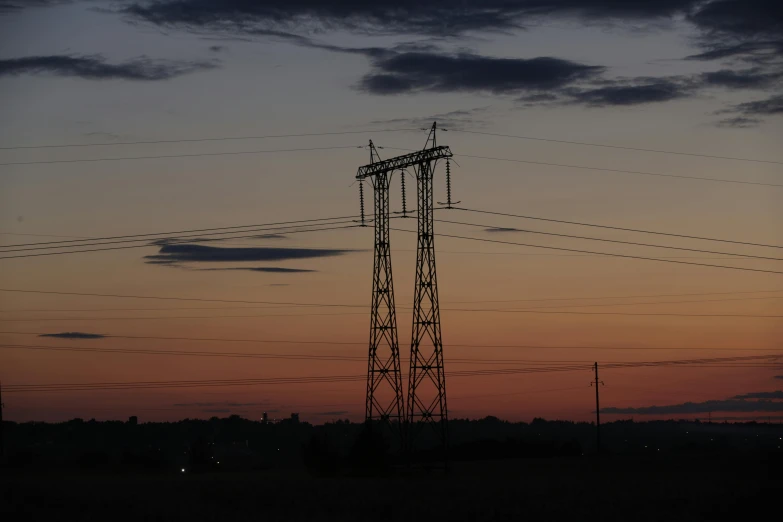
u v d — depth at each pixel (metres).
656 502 76.69
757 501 77.44
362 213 101.88
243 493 85.69
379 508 72.88
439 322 99.50
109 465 150.25
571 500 77.88
